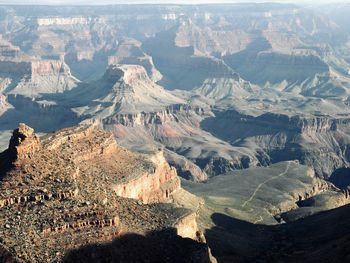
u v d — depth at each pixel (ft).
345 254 519.60
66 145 563.07
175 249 412.77
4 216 357.61
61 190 387.75
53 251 339.57
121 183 556.92
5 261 308.60
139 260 375.45
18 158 402.52
